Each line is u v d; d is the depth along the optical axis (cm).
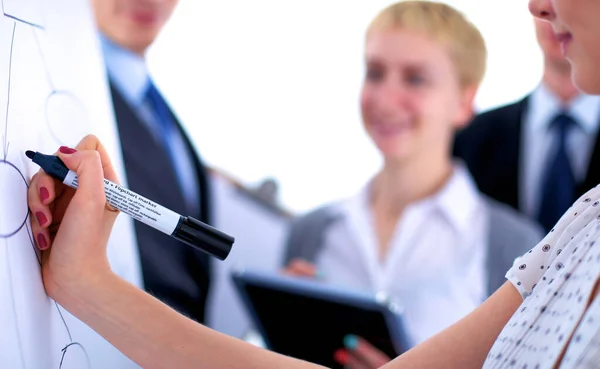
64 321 52
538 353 43
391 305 130
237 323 175
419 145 179
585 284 42
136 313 51
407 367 54
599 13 46
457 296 178
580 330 40
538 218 175
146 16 159
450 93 177
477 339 54
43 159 48
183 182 168
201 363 51
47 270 50
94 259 50
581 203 52
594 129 169
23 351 45
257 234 179
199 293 169
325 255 181
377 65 178
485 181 177
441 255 179
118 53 158
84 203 48
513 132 175
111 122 66
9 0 49
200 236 50
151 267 159
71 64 59
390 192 181
